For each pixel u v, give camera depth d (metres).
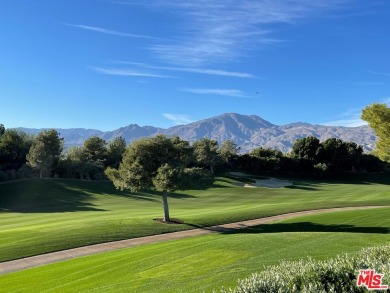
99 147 101.50
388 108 38.41
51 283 16.36
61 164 88.25
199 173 35.78
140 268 17.48
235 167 104.44
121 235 28.28
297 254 17.53
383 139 40.91
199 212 43.38
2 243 25.44
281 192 72.00
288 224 32.16
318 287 6.84
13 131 91.94
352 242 20.12
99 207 56.19
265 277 7.13
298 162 103.75
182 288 13.57
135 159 36.06
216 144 95.06
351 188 75.44
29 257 22.83
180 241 25.41
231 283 13.55
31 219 40.44
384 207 39.34
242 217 36.22
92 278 16.53
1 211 53.72
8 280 17.67
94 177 90.94
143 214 42.88
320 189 75.81
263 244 20.72
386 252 8.85
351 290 6.76
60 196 67.19
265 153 107.38
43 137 92.19
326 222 32.00
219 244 21.41
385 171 113.00
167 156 35.94
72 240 26.36
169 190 33.69
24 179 78.69
